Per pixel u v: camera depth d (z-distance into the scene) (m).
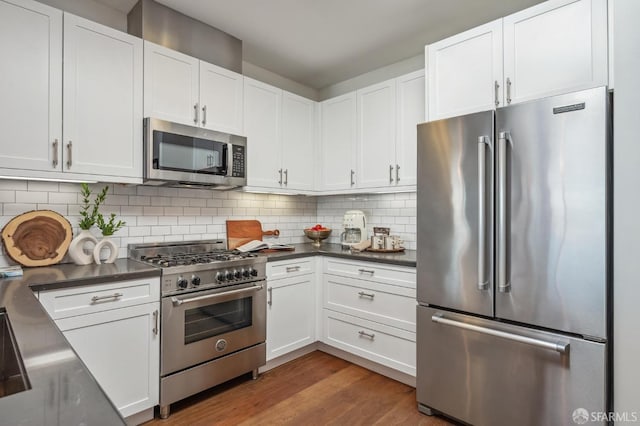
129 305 1.84
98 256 2.07
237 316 2.36
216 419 1.99
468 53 2.06
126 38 2.09
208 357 2.18
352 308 2.66
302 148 3.19
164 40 2.30
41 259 1.97
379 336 2.48
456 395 1.94
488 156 1.81
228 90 2.60
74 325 1.66
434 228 2.03
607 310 1.48
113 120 2.04
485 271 1.80
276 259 2.59
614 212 1.40
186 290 2.08
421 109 2.60
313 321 2.88
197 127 2.36
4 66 1.69
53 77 1.83
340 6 2.30
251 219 3.16
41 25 1.80
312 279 2.88
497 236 1.78
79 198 2.20
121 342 1.82
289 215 3.49
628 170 1.37
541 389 1.64
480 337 1.85
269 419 1.99
